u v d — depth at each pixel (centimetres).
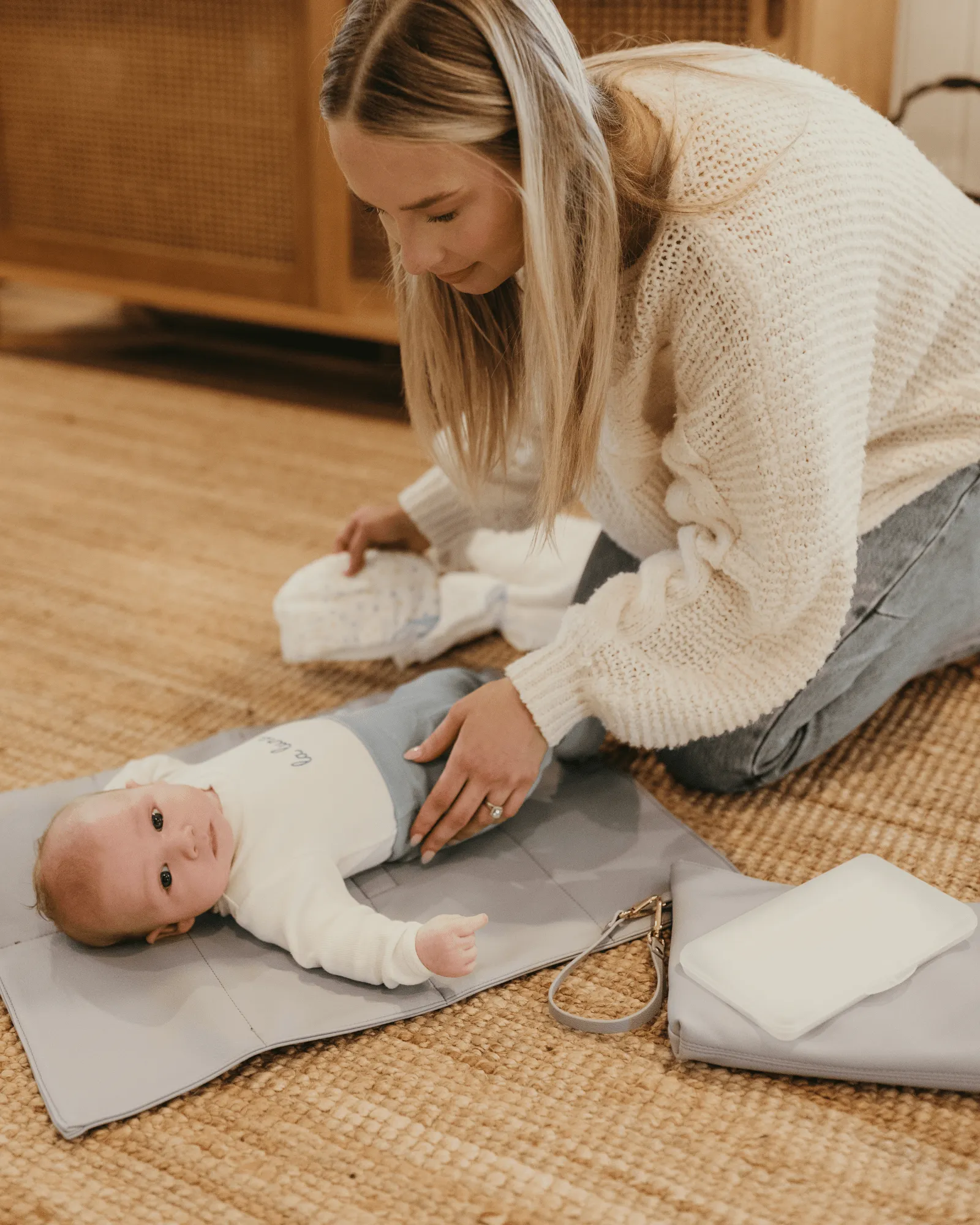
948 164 207
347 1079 90
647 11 175
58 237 248
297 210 218
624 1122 85
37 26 232
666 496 106
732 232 87
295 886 99
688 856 111
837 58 178
